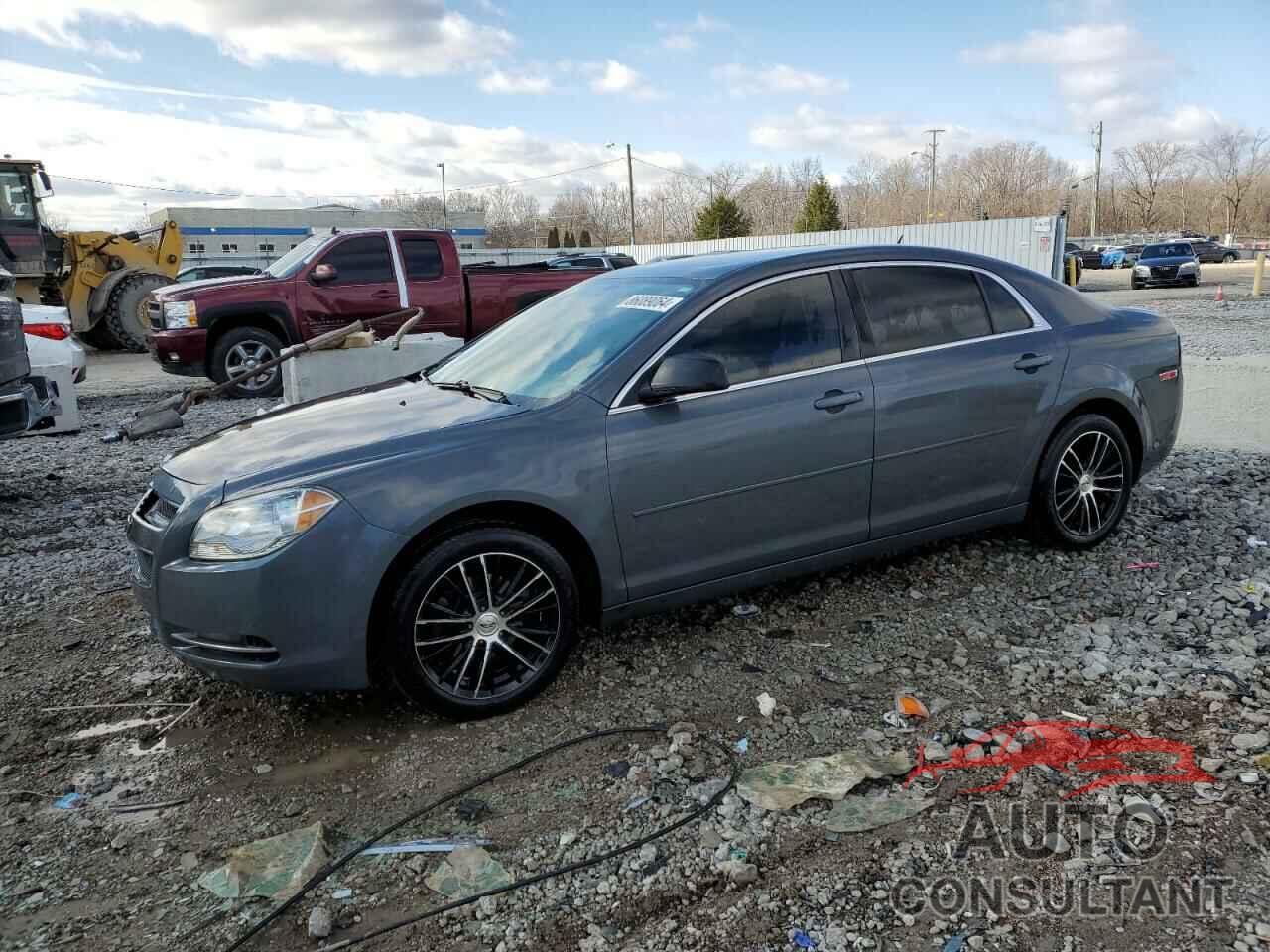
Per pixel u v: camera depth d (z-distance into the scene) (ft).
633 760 10.61
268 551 10.55
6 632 15.11
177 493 11.46
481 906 8.41
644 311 13.30
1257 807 9.15
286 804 10.16
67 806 10.29
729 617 14.33
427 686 11.24
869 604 14.56
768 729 11.14
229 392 37.09
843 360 13.56
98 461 28.32
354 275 37.42
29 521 21.86
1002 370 14.66
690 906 8.29
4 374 21.27
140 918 8.48
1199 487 19.98
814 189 212.84
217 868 9.16
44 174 55.26
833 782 9.87
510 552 11.47
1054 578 15.19
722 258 14.38
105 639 14.70
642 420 12.17
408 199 301.43
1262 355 40.73
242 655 10.92
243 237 239.50
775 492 13.03
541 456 11.56
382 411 13.08
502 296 39.09
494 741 11.19
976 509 14.93
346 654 10.85
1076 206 339.57
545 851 9.14
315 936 8.13
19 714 12.38
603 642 13.67
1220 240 253.03
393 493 10.87
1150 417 16.39
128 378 50.19
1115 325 16.16
